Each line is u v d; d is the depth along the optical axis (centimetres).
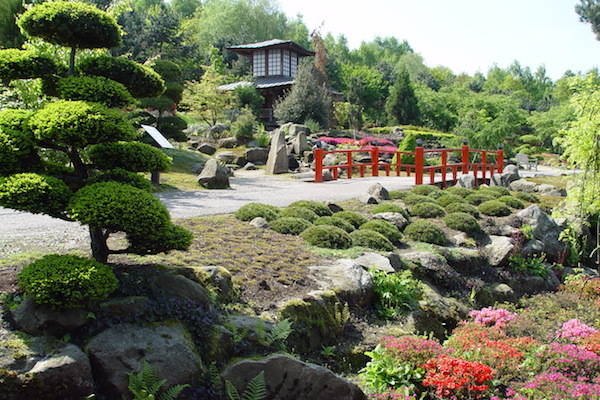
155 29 3806
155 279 491
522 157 2959
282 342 511
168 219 480
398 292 706
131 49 3559
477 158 3038
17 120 468
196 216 905
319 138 2872
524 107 6512
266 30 6081
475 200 1353
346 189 1430
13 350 375
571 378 542
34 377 358
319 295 604
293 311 558
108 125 450
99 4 2362
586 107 1009
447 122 4825
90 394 377
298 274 665
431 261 859
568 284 992
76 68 523
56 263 424
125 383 390
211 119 2947
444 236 1011
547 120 4525
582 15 2781
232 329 484
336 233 838
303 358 537
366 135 3425
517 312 851
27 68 486
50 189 442
